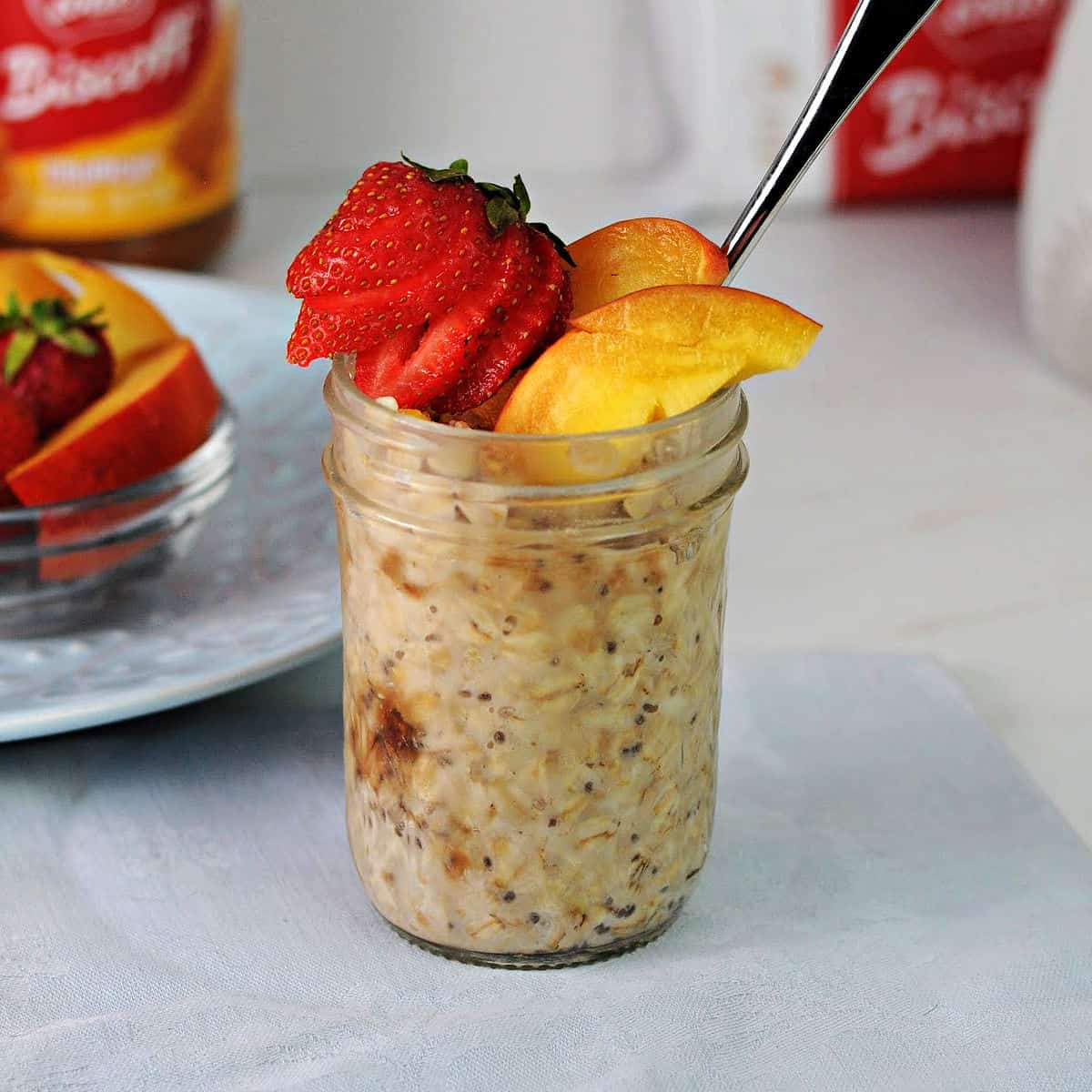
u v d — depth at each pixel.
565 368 0.50
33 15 0.82
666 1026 0.52
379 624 0.52
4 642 0.60
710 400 0.51
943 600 0.68
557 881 0.52
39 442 0.64
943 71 0.98
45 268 0.69
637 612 0.51
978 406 0.80
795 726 0.61
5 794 0.58
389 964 0.53
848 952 0.54
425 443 0.50
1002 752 0.60
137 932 0.54
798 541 0.71
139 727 0.60
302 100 1.06
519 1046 0.51
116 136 0.85
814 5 0.97
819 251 0.97
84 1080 0.50
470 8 1.05
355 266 0.50
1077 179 0.79
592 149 1.10
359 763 0.53
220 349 0.73
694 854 0.54
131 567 0.63
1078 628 0.66
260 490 0.68
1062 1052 0.51
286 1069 0.51
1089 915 0.55
